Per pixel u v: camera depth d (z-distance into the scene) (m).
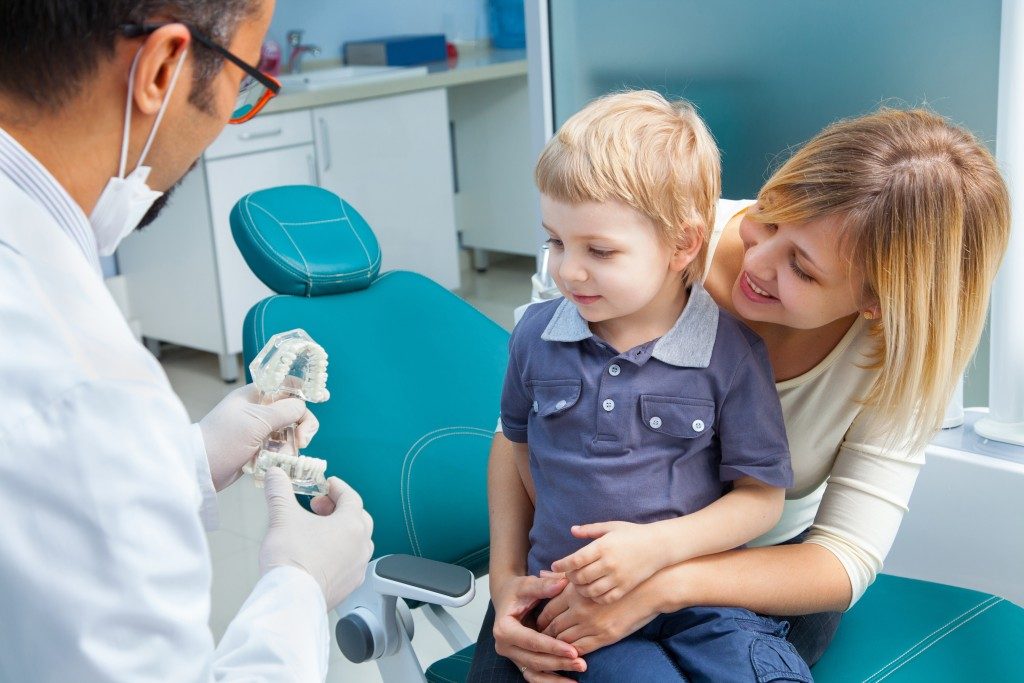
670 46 1.92
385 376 1.55
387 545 1.48
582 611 1.09
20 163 0.70
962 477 1.55
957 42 1.59
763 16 1.79
